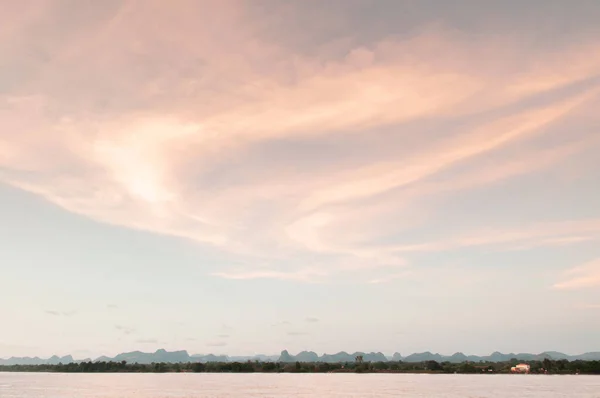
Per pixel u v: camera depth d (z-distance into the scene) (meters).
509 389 179.88
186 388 193.00
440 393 159.50
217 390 179.75
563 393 156.38
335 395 151.75
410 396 146.62
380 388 191.25
